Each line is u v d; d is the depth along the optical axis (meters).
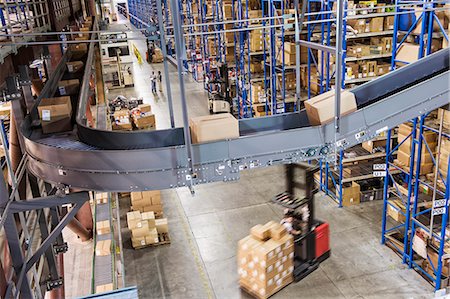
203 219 11.03
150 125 16.69
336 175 11.51
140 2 40.41
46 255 7.59
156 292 8.48
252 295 6.93
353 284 8.28
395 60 8.82
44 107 6.31
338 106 5.49
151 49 32.09
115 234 8.70
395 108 5.98
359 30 10.35
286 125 6.53
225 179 5.42
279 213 11.05
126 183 5.23
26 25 8.11
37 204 5.32
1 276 5.08
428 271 8.34
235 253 9.51
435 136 8.53
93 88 14.12
